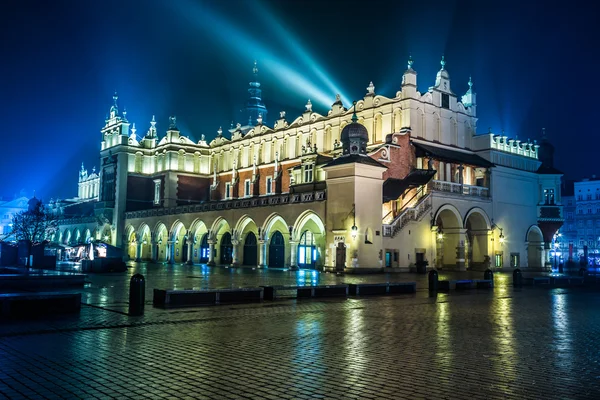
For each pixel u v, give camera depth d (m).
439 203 51.28
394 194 47.75
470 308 19.84
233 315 16.70
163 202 75.50
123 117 81.25
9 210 135.50
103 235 81.12
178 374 9.05
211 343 11.93
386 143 49.50
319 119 61.41
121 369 9.37
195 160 78.12
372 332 13.70
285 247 53.50
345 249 44.03
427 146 53.56
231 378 8.82
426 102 54.38
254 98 100.19
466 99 60.47
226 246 61.50
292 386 8.36
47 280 25.59
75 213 95.69
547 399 7.89
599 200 102.88
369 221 44.62
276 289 21.62
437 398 7.83
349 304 20.41
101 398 7.62
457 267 52.44
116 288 25.78
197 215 63.16
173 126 77.25
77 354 10.56
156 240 70.56
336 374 9.16
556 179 64.88
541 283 35.12
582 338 13.31
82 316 15.73
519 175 62.06
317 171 55.97
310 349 11.34
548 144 68.06
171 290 18.97
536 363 10.30
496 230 57.72
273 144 67.56
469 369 9.70
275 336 12.94
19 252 44.03
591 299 25.08
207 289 19.92
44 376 8.81
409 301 22.00
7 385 8.24
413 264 48.31
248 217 55.69
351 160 44.25
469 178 58.22
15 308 15.75
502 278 41.91
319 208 47.25
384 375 9.14
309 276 38.84
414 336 13.16
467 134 59.28
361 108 57.19
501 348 11.77
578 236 105.38
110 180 80.81
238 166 73.19
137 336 12.71
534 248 64.44
